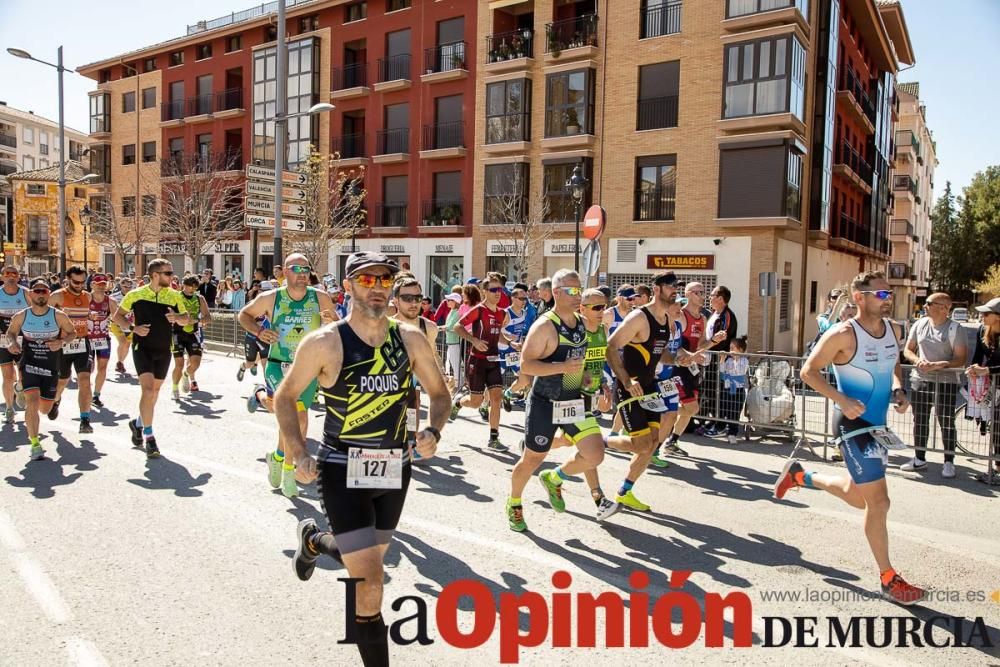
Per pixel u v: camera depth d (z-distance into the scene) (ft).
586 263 41.37
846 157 97.86
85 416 27.91
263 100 119.44
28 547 15.98
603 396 20.39
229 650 11.70
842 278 105.81
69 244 192.54
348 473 10.25
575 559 16.06
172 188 124.47
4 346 29.01
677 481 23.35
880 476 14.25
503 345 27.86
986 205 195.83
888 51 114.01
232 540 16.66
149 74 139.95
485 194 92.94
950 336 24.71
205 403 35.81
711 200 75.82
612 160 82.64
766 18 71.72
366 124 106.11
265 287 51.11
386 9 104.78
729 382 30.27
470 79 94.89
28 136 253.85
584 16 84.43
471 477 23.22
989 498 22.03
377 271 10.09
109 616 12.79
